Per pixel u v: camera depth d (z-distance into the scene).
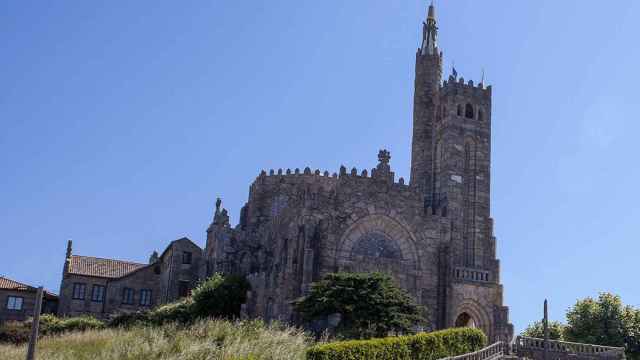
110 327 80.31
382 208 75.88
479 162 85.31
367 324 60.72
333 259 72.38
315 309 62.00
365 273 66.00
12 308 97.94
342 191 74.81
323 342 50.00
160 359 45.50
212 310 76.94
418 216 77.56
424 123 90.12
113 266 107.62
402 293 65.00
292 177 100.50
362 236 74.50
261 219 101.19
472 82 87.94
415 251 76.38
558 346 60.91
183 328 53.03
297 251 71.69
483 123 87.00
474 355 53.16
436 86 91.94
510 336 77.25
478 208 83.44
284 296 70.00
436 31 95.62
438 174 85.38
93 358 49.56
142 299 104.62
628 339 78.94
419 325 70.38
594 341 79.44
